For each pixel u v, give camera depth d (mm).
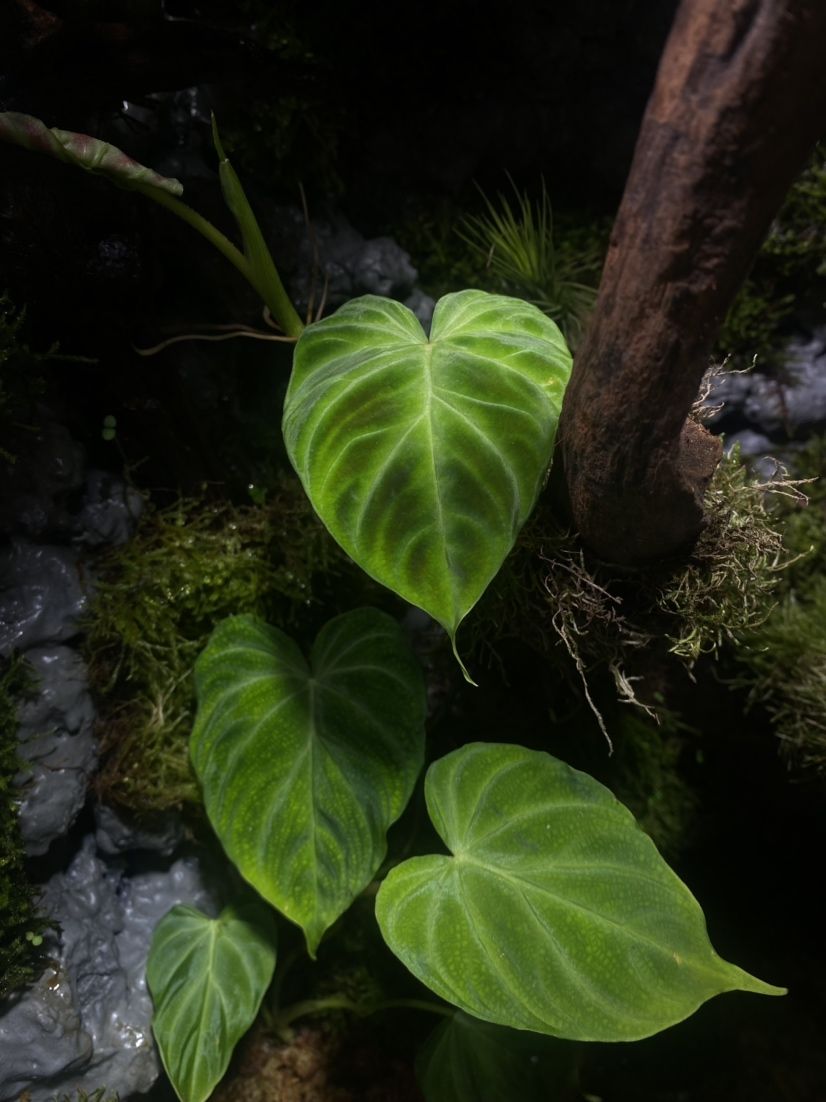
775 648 398
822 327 437
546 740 428
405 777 312
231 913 355
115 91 303
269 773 308
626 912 271
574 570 293
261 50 322
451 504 250
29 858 340
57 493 333
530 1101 320
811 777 408
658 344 223
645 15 394
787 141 189
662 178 199
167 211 346
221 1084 408
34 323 330
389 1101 405
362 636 329
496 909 276
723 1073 439
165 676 359
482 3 382
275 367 394
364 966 434
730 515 293
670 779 470
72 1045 331
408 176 417
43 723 331
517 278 400
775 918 490
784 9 171
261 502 384
